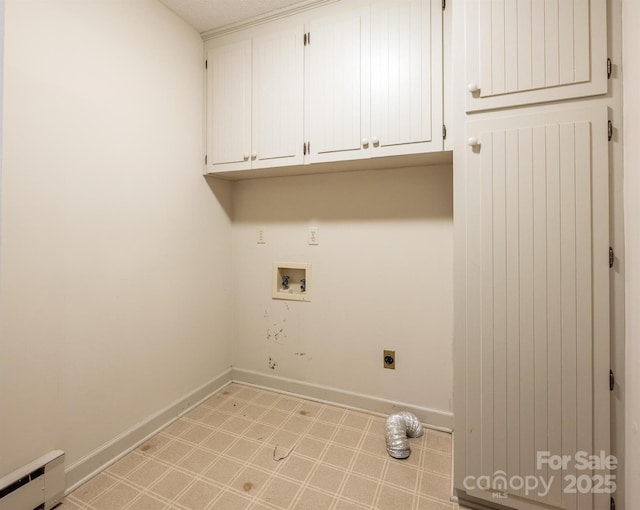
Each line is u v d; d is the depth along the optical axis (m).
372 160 1.80
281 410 2.12
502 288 1.28
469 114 1.30
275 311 2.36
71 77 1.43
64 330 1.43
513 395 1.29
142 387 1.80
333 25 1.79
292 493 1.44
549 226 1.21
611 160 1.15
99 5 1.53
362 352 2.12
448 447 1.76
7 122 1.22
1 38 0.67
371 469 1.59
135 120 1.72
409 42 1.64
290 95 1.91
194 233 2.13
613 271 1.16
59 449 1.42
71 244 1.45
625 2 1.11
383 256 2.05
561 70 1.18
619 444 1.17
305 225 2.25
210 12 1.92
